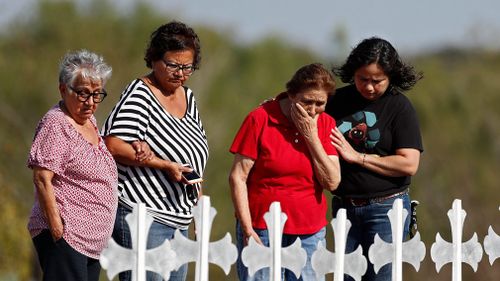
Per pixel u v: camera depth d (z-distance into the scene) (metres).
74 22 76.56
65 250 14.83
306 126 15.82
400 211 15.90
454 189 75.69
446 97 82.38
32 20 76.81
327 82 15.74
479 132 81.06
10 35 76.88
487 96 83.69
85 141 15.05
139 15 77.19
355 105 17.38
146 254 14.22
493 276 63.16
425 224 69.81
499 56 92.75
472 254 16.94
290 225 16.00
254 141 16.02
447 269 65.38
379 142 17.25
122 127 15.66
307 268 16.20
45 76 75.19
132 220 14.15
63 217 14.86
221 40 80.88
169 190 15.92
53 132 14.77
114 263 14.07
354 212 17.42
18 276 51.97
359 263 15.60
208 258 14.57
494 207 74.44
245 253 14.81
